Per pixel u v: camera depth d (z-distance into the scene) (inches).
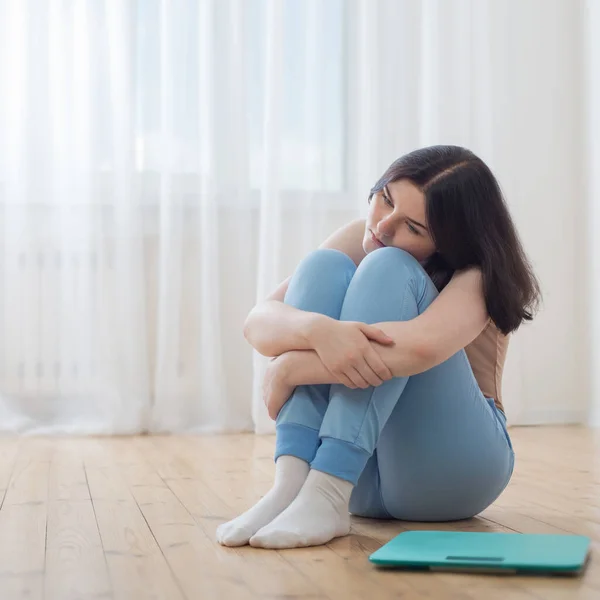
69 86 121.6
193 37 125.6
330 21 131.3
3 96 121.0
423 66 133.6
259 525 51.3
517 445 109.8
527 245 138.5
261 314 54.7
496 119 135.2
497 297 53.2
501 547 48.1
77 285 121.9
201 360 124.4
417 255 54.6
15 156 121.6
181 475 82.6
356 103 131.6
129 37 122.7
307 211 128.8
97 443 111.0
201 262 125.5
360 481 58.9
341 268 55.4
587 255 138.8
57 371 121.5
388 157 131.2
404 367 50.0
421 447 55.1
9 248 121.2
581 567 44.7
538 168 138.7
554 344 138.3
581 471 86.4
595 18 136.6
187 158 125.7
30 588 42.9
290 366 51.6
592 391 136.9
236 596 40.9
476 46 134.8
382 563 45.4
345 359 49.4
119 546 51.8
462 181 52.9
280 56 126.6
